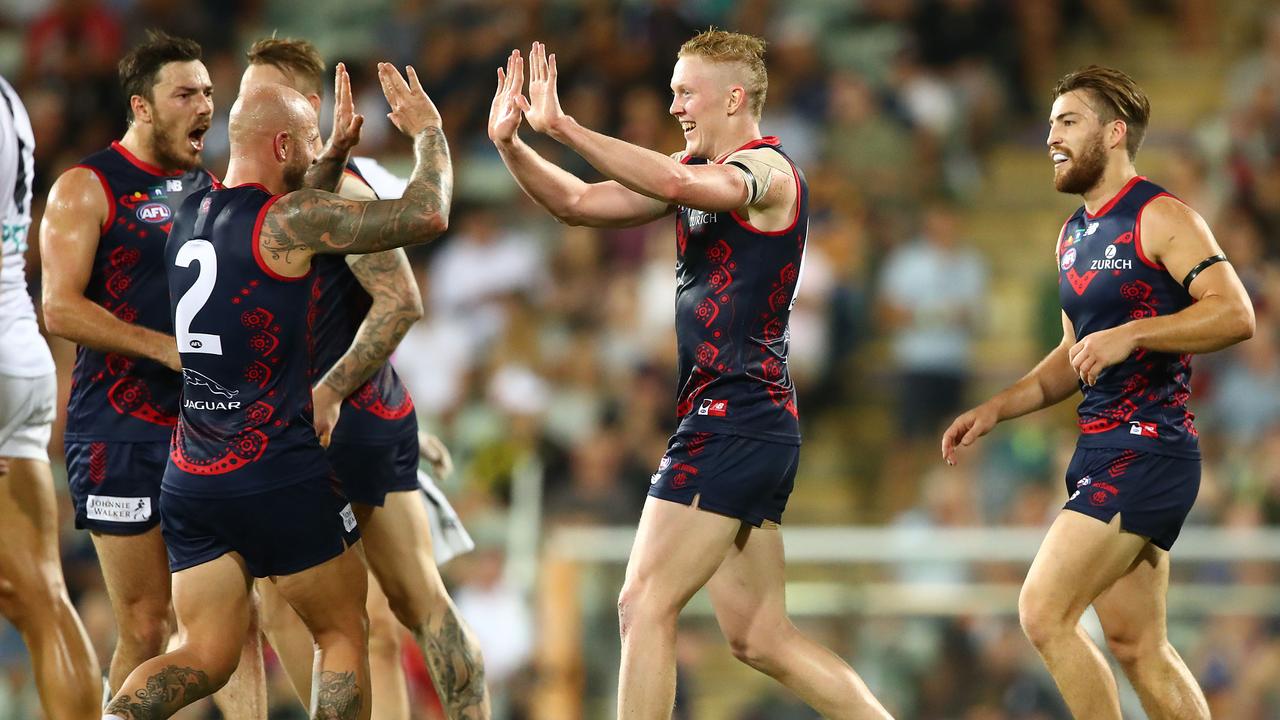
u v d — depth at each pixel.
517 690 30.95
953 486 34.38
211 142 43.28
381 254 17.00
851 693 16.75
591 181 42.84
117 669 17.44
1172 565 29.67
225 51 49.41
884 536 30.23
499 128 14.86
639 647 15.64
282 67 17.16
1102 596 17.00
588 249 42.19
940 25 48.53
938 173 45.62
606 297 41.31
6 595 17.33
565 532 31.42
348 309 17.66
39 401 17.66
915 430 39.94
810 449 41.50
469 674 18.00
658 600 15.75
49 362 17.91
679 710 29.61
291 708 28.80
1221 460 35.47
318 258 16.70
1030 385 17.41
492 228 42.25
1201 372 38.22
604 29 45.78
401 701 18.78
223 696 17.84
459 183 44.31
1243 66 50.06
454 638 18.00
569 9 46.66
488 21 47.03
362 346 16.77
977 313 40.75
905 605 30.02
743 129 16.06
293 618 18.58
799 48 45.97
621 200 15.87
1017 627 29.67
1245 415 37.16
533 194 15.41
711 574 15.95
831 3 49.72
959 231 44.66
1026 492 34.25
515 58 14.99
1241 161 42.53
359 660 15.49
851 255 42.12
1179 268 16.06
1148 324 15.75
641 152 14.51
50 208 16.70
